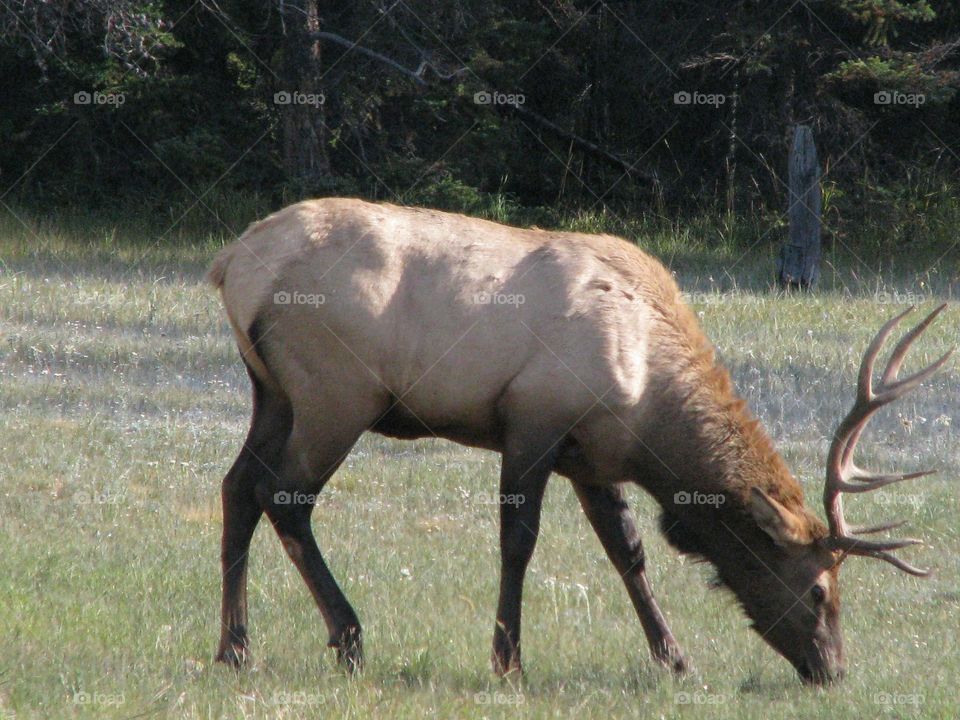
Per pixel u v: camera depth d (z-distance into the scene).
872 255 68.69
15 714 13.43
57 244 61.47
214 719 14.03
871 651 18.59
